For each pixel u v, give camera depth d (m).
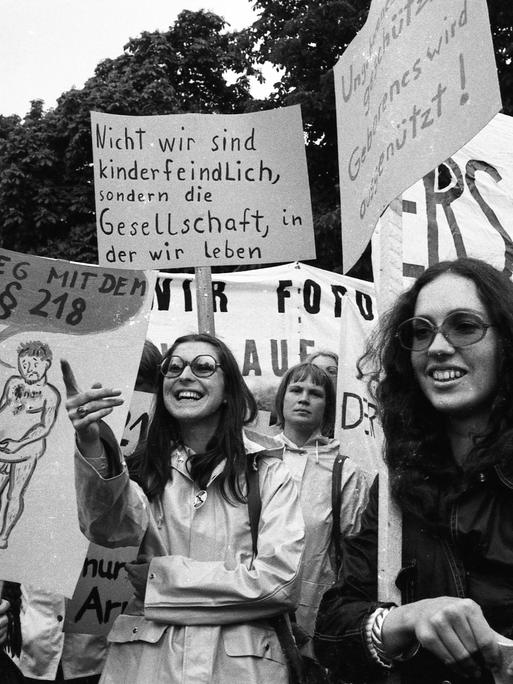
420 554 1.67
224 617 2.34
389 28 2.10
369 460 3.61
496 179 3.23
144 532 2.42
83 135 15.30
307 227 3.51
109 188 3.53
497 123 3.30
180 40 18.22
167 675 2.32
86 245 14.70
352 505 3.30
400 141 1.97
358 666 1.65
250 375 4.93
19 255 2.62
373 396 2.01
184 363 2.64
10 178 14.91
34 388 2.53
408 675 1.61
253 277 5.09
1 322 2.58
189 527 2.50
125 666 2.42
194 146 3.56
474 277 1.74
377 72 2.15
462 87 1.78
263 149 3.55
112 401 2.21
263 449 2.61
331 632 1.72
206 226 3.51
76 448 2.26
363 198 2.15
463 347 1.70
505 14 10.83
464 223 3.17
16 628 2.81
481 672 1.45
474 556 1.58
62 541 2.39
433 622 1.42
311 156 12.63
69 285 2.59
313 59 12.97
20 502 2.45
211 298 3.50
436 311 1.74
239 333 4.98
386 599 1.69
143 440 2.80
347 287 5.16
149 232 3.51
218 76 18.19
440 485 1.69
